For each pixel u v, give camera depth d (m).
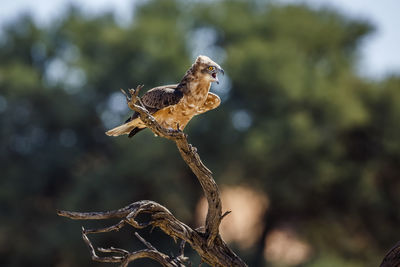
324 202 31.84
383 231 31.78
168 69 29.55
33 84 32.56
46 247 28.88
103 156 34.62
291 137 28.09
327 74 33.66
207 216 8.20
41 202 33.09
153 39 30.80
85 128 34.12
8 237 30.52
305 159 29.59
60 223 28.73
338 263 27.78
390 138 32.22
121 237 27.58
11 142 33.12
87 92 33.28
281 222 33.28
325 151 30.39
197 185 29.95
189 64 29.58
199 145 28.83
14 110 33.00
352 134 33.16
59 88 33.31
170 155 28.00
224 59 30.48
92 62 33.44
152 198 28.72
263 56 29.44
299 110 30.47
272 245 33.22
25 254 30.28
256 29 34.16
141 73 29.53
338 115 30.11
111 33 31.19
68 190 31.98
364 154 33.31
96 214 7.70
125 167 27.72
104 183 28.34
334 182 30.88
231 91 30.83
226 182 29.95
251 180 30.88
